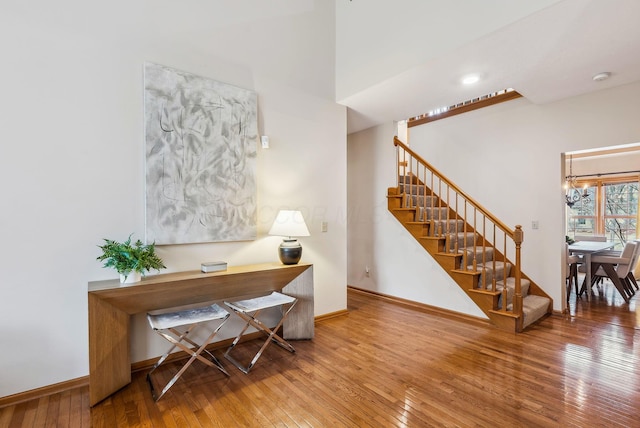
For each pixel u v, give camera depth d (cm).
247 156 302
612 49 258
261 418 190
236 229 295
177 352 271
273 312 329
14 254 205
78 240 226
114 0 239
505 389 219
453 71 298
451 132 486
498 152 432
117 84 240
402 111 412
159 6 260
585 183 710
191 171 270
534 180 399
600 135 348
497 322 339
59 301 219
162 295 233
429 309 404
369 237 489
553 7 205
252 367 254
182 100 266
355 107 398
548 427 179
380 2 323
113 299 212
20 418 190
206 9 284
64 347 221
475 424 182
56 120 218
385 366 254
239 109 298
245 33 308
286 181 340
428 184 517
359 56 349
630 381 229
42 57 213
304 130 354
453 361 262
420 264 417
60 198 219
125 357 226
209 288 254
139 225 249
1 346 202
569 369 247
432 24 275
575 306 422
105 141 235
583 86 336
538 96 364
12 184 204
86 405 204
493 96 435
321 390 220
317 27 364
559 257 381
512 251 419
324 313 374
